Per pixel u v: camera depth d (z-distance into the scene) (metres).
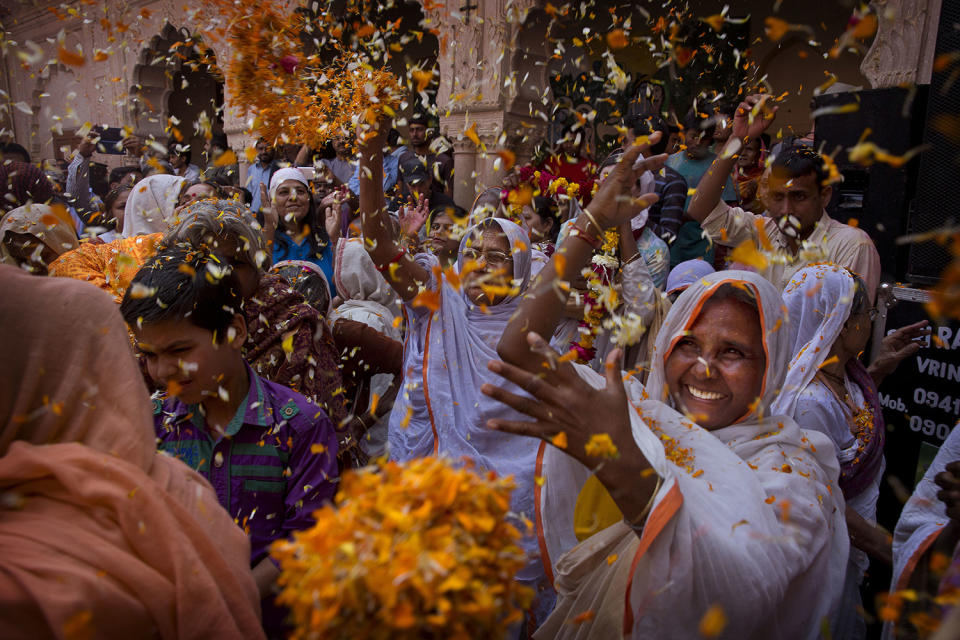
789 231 2.41
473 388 2.06
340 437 1.96
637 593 1.20
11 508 0.86
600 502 1.54
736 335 1.42
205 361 1.39
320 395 1.98
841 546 1.46
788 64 7.84
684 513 1.13
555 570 1.58
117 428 0.93
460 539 0.74
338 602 0.69
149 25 9.86
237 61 1.63
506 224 2.15
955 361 2.49
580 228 1.31
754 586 1.15
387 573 0.69
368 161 1.96
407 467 0.84
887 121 3.28
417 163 4.86
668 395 1.54
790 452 1.42
